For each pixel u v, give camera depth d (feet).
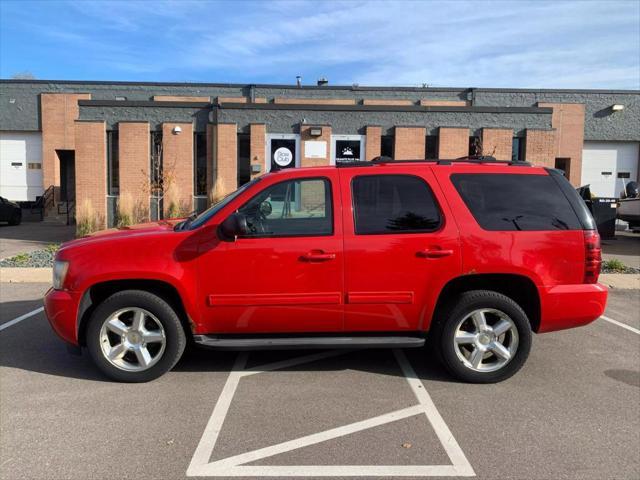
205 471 10.67
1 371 16.24
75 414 13.21
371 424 12.77
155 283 15.17
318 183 15.26
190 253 14.71
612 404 14.02
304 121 52.01
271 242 14.75
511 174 15.58
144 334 15.10
